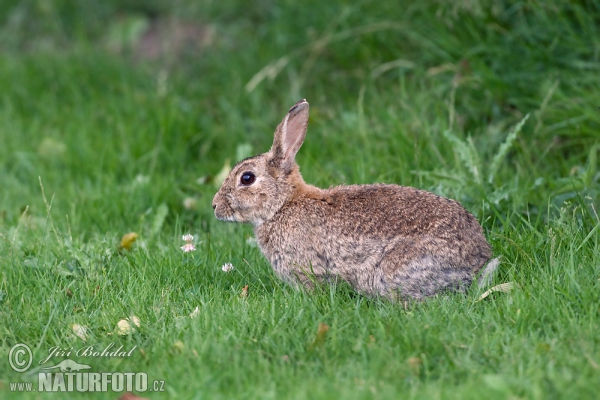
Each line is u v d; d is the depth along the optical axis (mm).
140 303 9117
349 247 9336
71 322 8883
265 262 10422
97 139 14422
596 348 7672
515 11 13875
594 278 8906
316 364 7742
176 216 12070
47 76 16578
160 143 14000
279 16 16422
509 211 10711
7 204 12883
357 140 13141
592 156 11031
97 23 18859
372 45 15164
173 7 18875
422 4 14656
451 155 12172
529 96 13141
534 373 7293
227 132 14695
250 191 9883
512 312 8344
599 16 13258
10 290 9648
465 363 7547
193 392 7344
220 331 8352
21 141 14641
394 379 7391
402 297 9102
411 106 13539
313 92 15172
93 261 10297
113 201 12398
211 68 16578
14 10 19172
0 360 8211
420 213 9250
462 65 13477
